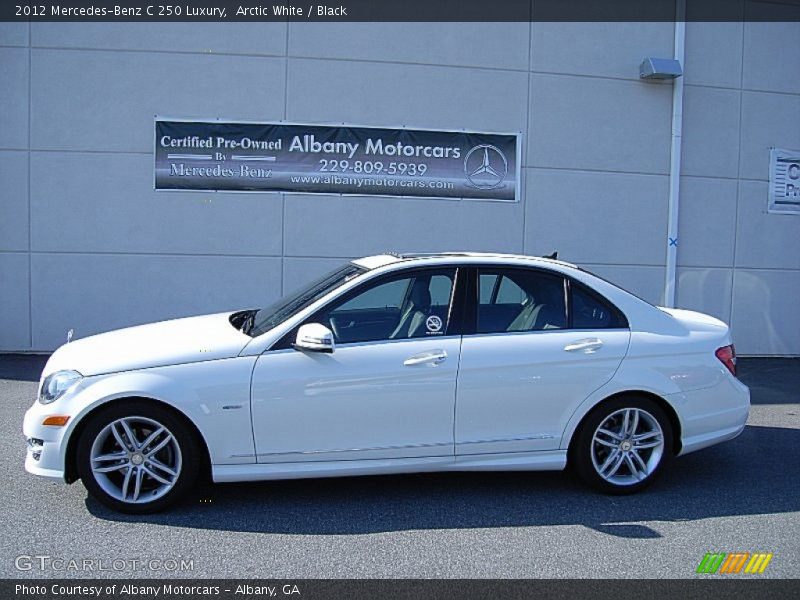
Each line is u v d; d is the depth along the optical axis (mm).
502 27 10250
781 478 5898
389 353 4984
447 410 5035
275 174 9906
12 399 7738
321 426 4891
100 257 9742
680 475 5938
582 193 10531
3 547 4363
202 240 9844
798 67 11062
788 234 11133
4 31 9484
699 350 5484
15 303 9703
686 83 10766
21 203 9625
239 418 4797
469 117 10242
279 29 9828
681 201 10828
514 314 5305
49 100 9586
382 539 4570
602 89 10508
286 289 9992
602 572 4184
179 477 4816
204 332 5219
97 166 9680
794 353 11180
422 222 10211
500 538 4621
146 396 4707
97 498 4793
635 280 10719
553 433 5227
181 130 9750
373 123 10047
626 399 5336
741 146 10953
